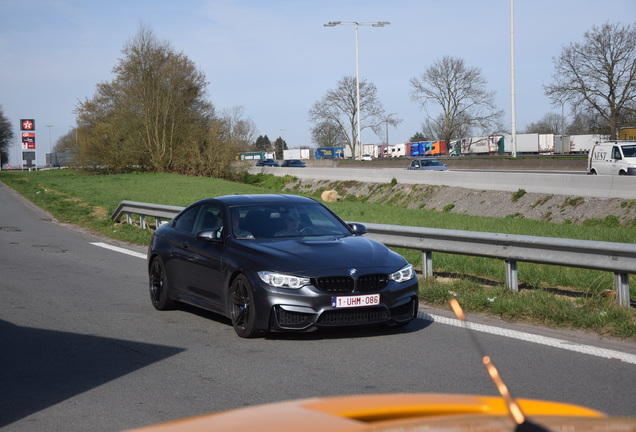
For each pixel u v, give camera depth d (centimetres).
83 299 1017
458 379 603
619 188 2355
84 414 523
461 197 3103
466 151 8625
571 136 8006
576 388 571
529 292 950
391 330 800
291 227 848
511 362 654
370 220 2116
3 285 1136
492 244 974
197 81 5841
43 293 1065
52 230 2055
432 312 891
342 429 176
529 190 2756
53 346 740
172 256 909
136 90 5631
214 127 5588
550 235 1559
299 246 786
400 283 766
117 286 1130
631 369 627
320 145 10238
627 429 155
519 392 561
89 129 6081
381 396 228
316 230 853
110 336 785
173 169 5694
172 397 563
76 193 3516
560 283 1034
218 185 4350
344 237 844
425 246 1077
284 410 209
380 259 774
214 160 5519
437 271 1199
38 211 2703
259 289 740
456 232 1016
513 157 4812
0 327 832
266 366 654
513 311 842
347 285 740
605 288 966
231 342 753
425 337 762
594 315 793
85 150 5872
